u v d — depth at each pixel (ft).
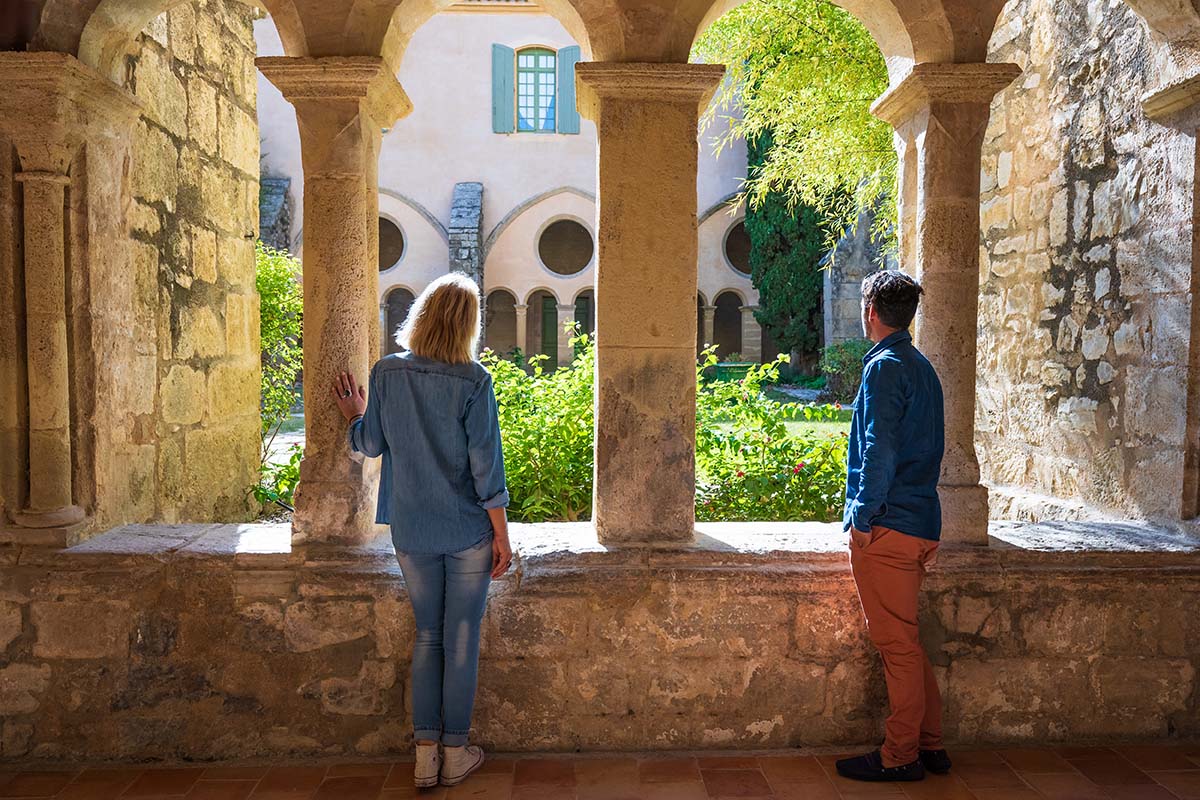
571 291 61.26
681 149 9.01
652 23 8.92
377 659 9.06
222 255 13.56
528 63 60.95
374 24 9.09
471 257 57.98
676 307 9.14
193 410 12.47
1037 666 9.36
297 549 9.06
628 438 9.22
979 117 9.29
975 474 9.43
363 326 9.25
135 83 10.58
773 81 20.47
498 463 8.16
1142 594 9.33
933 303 9.46
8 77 8.67
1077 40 11.71
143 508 10.89
